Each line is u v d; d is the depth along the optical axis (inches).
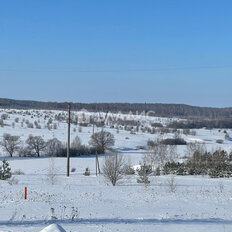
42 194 953.5
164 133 6673.2
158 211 718.5
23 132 5743.1
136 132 6569.9
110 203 829.2
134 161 2957.7
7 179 1508.4
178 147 4384.8
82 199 889.5
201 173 2048.5
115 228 519.8
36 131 5974.4
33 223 551.5
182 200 911.0
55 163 3152.1
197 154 2288.4
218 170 1929.1
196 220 612.7
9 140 4062.5
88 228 515.5
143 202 860.6
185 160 2496.3
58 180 1546.5
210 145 4608.8
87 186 1277.1
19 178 1656.0
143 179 1457.9
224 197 986.1
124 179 1566.2
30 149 4010.8
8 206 733.9
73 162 3255.4
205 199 940.0
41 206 741.3
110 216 638.5
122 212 692.7
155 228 527.2
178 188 1234.0
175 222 584.7
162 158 2479.1
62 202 823.7
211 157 2187.5
